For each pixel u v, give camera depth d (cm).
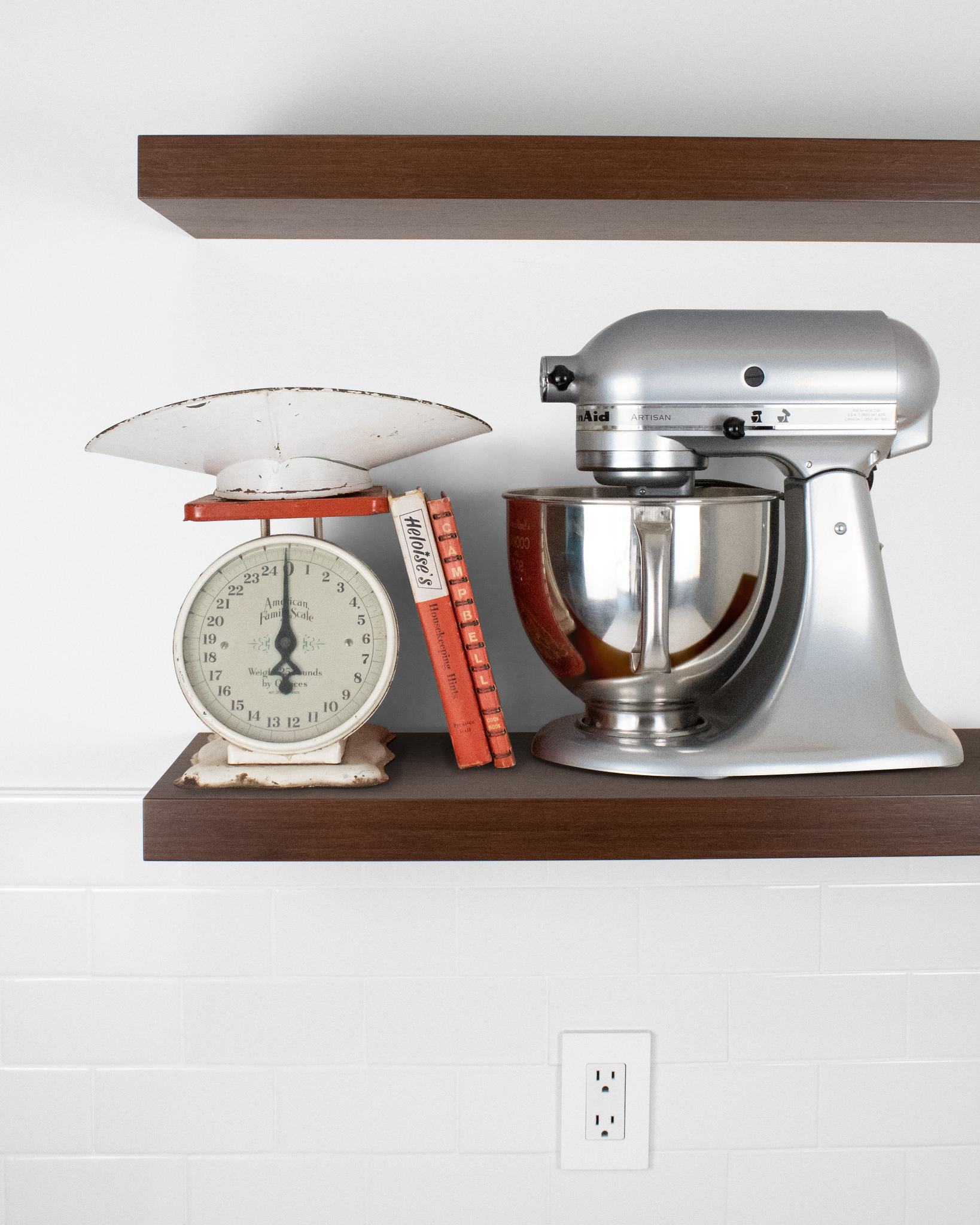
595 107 100
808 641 87
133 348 101
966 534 105
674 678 85
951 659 106
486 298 101
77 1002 106
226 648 83
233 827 81
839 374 83
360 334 101
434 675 103
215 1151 107
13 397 101
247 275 100
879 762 87
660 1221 108
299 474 83
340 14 98
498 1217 107
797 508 88
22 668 104
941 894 107
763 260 101
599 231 96
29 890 105
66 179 99
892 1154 108
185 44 98
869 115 100
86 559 103
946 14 100
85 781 105
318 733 83
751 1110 108
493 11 99
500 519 103
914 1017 107
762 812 81
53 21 98
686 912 106
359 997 106
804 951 107
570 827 81
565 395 85
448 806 81
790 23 100
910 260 102
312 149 82
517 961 106
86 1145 107
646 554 80
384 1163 107
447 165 83
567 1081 107
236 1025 106
